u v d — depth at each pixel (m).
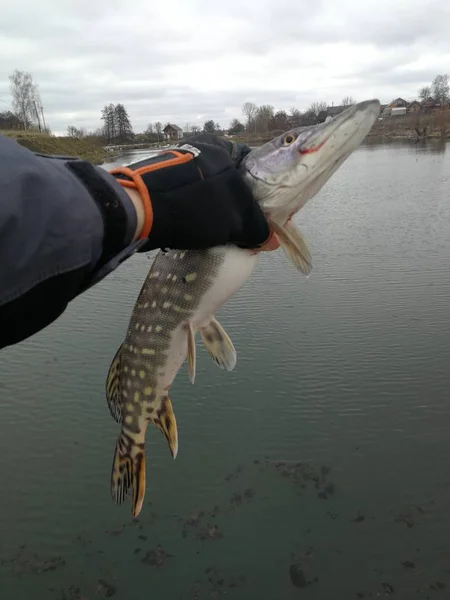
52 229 0.20
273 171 0.37
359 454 0.97
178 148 0.29
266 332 1.45
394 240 2.49
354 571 0.75
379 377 1.19
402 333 1.39
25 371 1.30
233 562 0.78
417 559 0.77
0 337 0.20
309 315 1.56
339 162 0.39
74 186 0.21
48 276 0.20
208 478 0.94
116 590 0.74
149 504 0.89
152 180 0.26
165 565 0.78
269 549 0.79
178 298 0.43
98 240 0.22
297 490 0.90
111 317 1.64
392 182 4.82
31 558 0.79
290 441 1.01
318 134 0.38
